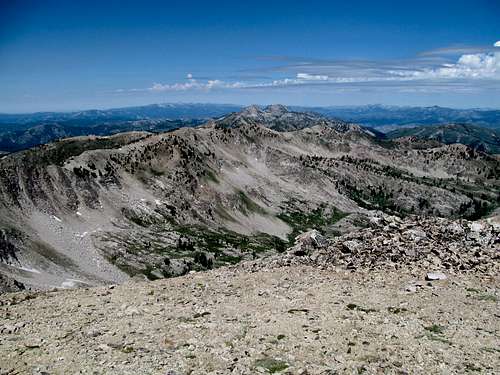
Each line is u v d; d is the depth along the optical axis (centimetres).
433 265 3075
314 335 2039
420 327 2155
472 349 1925
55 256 16975
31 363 1792
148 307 2514
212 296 2684
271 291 2725
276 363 1762
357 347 1912
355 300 2536
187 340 1998
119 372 1700
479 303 2491
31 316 2416
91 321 2306
